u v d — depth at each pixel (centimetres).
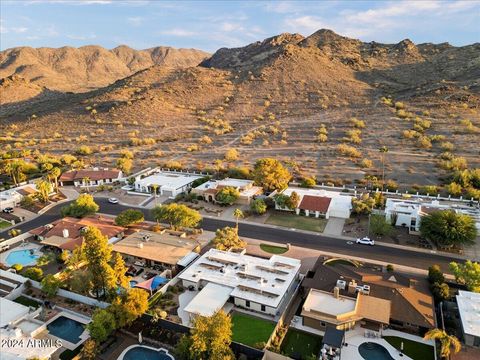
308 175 12975
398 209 8850
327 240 8112
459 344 4653
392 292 5681
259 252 7625
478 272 5878
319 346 5034
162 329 5353
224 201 9956
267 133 19788
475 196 10200
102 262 5641
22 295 6231
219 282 6234
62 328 5419
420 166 13512
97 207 9581
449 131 17288
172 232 8356
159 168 14125
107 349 5038
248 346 4806
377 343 5022
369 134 18112
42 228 8544
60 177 12619
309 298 5638
